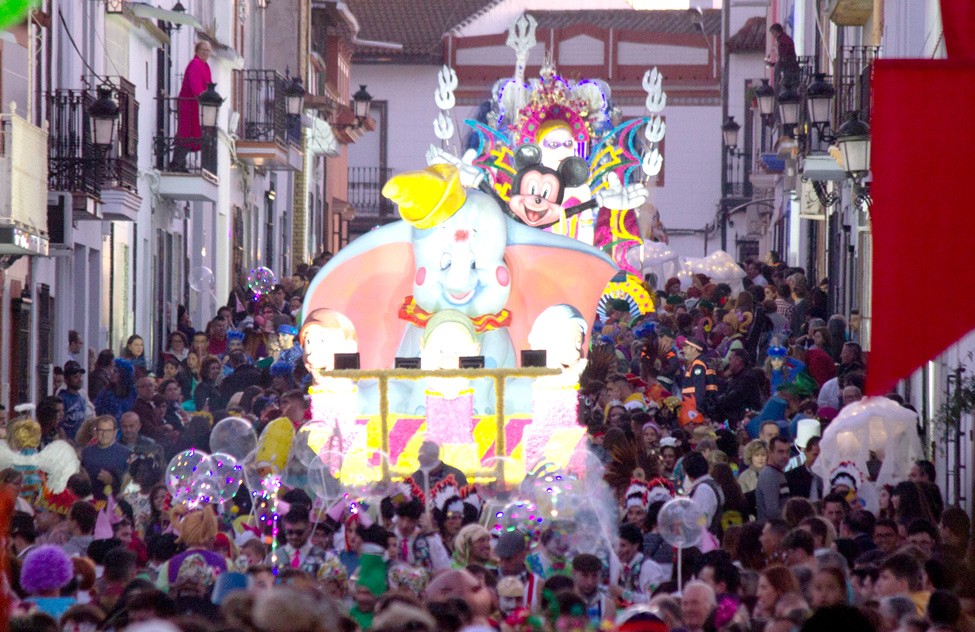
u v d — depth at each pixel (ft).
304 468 108.17
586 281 154.40
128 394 158.10
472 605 67.31
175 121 229.45
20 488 102.58
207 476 100.01
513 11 534.78
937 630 59.77
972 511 107.76
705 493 99.14
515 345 153.58
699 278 245.86
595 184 261.44
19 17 50.29
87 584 76.28
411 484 106.93
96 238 185.98
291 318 201.77
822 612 52.49
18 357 155.63
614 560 84.17
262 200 313.94
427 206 149.59
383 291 154.92
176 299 235.81
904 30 160.86
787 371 159.12
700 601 67.21
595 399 156.15
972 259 52.49
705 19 537.65
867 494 107.86
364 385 145.07
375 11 520.42
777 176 343.67
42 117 164.25
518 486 109.60
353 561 87.81
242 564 83.20
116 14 194.08
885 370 52.47
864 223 188.44
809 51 283.18
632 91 514.68
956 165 52.65
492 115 262.88
